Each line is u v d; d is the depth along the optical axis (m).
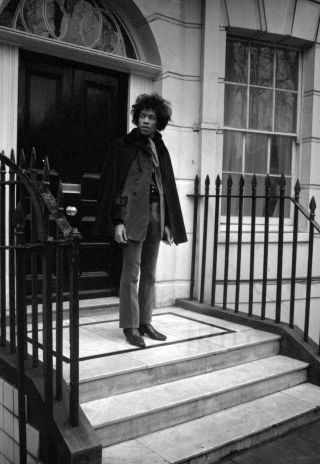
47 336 2.23
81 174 4.18
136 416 2.57
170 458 2.42
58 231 2.26
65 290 4.07
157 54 4.38
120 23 4.36
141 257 3.39
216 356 3.26
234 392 3.04
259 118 5.19
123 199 3.16
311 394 3.29
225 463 2.58
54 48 3.82
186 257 4.59
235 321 4.00
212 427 2.77
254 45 5.14
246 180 5.13
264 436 2.81
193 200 4.57
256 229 5.07
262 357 3.59
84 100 4.18
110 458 2.39
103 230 3.08
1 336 2.94
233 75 5.04
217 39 4.56
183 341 3.44
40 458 2.41
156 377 2.96
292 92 5.35
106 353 3.07
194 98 4.59
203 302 4.42
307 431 2.97
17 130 3.80
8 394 2.65
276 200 5.30
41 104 3.93
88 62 4.10
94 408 2.60
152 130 3.26
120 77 4.38
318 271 5.37
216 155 4.79
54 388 2.46
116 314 4.12
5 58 3.62
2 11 3.66
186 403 2.79
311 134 5.28
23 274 2.21
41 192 2.31
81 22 4.11
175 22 4.46
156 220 3.29
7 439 2.68
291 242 5.15
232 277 4.78
